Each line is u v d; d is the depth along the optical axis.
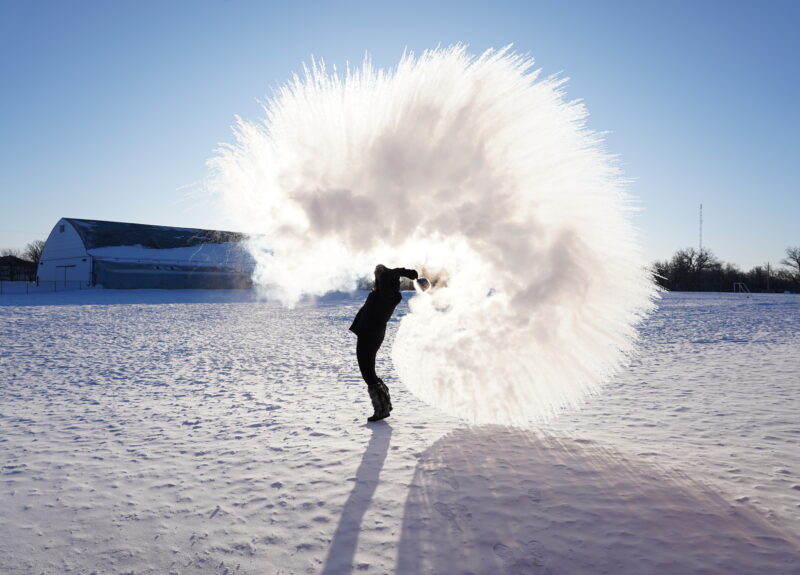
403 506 2.94
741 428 4.43
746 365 8.02
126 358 9.56
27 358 9.52
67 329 15.10
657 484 3.17
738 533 2.55
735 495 2.99
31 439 4.39
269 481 3.34
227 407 5.56
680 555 2.37
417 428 4.55
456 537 2.58
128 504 3.03
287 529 2.70
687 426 4.52
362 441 4.16
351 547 2.50
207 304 29.20
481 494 3.08
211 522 2.79
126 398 6.08
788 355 9.05
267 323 17.67
